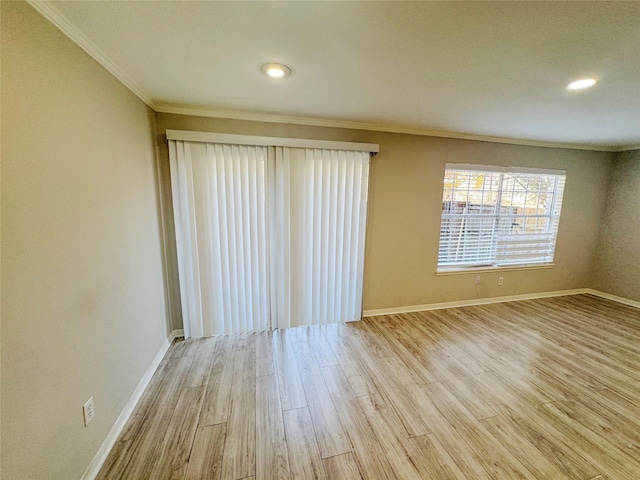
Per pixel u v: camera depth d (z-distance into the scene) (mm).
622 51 1397
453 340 2805
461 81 1794
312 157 2777
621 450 1582
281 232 2812
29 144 1036
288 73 1729
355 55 1498
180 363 2357
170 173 2520
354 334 2898
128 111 1886
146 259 2168
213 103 2311
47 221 1120
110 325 1596
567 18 1146
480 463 1491
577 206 3984
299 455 1520
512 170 3543
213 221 2654
